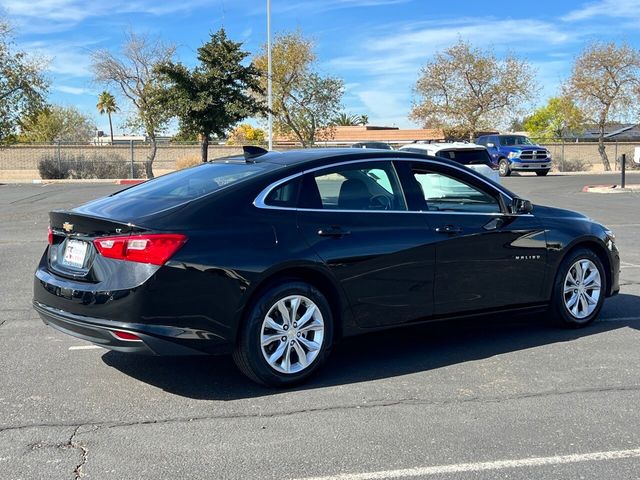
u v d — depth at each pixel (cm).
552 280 638
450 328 587
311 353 509
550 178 3177
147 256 451
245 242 479
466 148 1465
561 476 368
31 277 916
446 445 405
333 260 509
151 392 496
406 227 548
